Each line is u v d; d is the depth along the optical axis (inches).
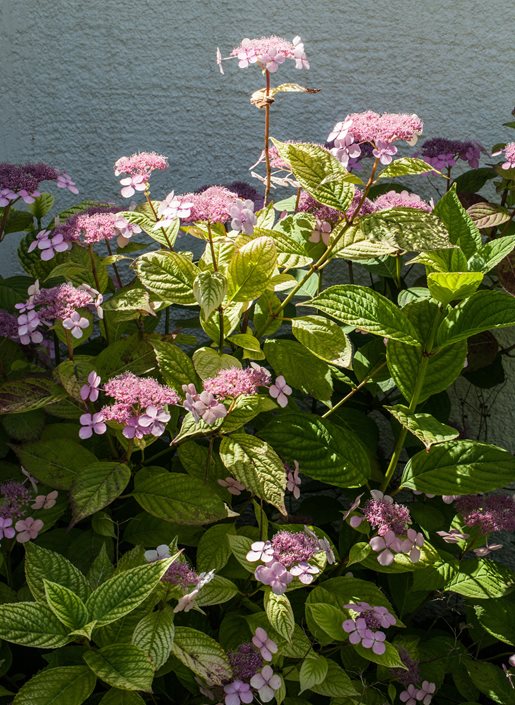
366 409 74.8
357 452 61.4
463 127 81.6
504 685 63.3
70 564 53.6
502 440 81.9
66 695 50.7
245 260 57.9
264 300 63.0
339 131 59.2
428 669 64.1
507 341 80.7
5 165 65.6
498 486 59.5
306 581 53.6
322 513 71.0
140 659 50.5
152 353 62.4
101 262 62.6
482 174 78.0
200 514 56.8
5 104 84.2
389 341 60.9
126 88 83.1
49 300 57.5
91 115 83.7
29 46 83.4
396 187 79.2
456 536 63.9
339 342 60.0
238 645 57.4
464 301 59.2
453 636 73.9
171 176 83.7
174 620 59.1
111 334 65.6
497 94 81.3
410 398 60.5
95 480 56.1
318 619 56.2
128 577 51.4
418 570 63.4
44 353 69.3
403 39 81.1
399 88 81.6
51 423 64.8
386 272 72.6
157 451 66.4
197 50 82.4
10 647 62.2
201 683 55.4
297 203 66.5
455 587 62.4
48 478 58.7
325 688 56.8
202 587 55.3
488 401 81.6
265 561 53.7
